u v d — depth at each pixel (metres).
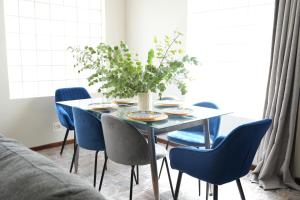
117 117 2.23
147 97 2.53
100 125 2.47
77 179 1.11
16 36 3.67
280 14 2.61
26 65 3.80
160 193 2.65
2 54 3.38
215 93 3.71
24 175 1.10
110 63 2.49
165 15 4.01
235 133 1.70
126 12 4.62
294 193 2.63
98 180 2.90
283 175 2.74
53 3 3.95
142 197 2.56
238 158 1.82
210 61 3.73
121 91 2.51
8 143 1.49
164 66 2.46
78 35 4.26
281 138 2.73
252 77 3.31
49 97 3.86
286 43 2.58
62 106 3.57
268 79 2.79
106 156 2.60
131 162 2.19
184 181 2.92
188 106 2.82
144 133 2.33
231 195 2.62
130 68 2.41
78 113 2.50
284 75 2.61
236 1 3.36
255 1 3.17
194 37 3.86
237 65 3.44
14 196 1.02
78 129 2.60
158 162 3.36
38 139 3.82
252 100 3.33
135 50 4.54
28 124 3.71
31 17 3.77
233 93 3.52
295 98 2.59
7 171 1.17
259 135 1.86
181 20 3.81
